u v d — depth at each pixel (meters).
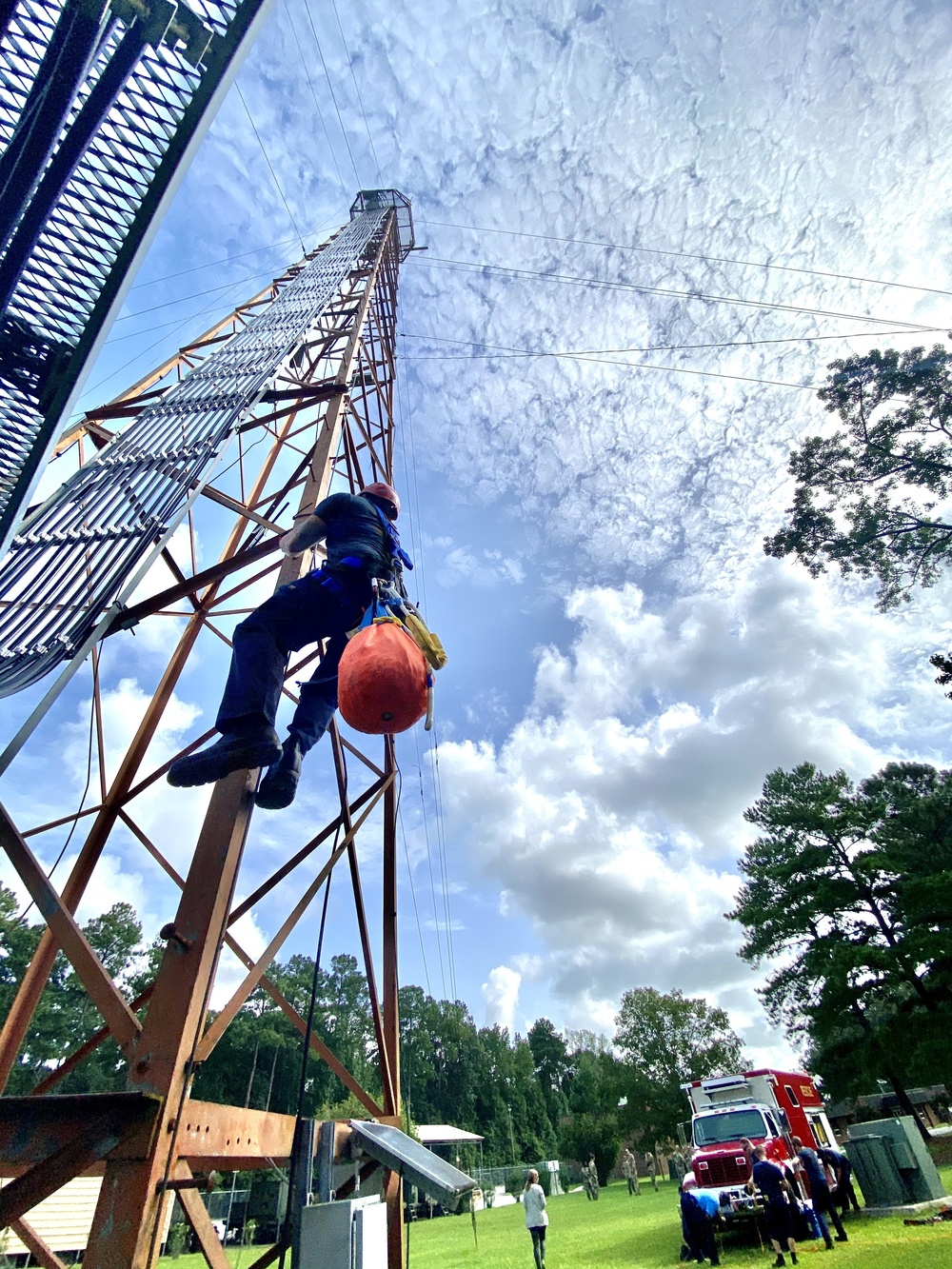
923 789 33.12
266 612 2.90
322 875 4.64
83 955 2.96
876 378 20.33
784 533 22.84
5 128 2.27
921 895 27.44
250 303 9.77
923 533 21.27
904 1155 14.59
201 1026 3.03
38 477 2.93
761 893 36.34
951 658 17.22
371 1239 3.63
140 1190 2.41
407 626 3.13
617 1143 68.00
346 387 6.34
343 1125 4.14
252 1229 24.45
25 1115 2.26
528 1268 14.20
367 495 3.70
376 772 6.93
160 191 2.52
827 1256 10.80
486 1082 83.38
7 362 2.85
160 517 3.53
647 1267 12.63
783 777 35.25
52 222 2.57
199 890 3.21
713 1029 56.94
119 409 6.27
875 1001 30.36
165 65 2.30
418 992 88.06
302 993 66.38
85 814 4.73
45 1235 17.59
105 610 3.08
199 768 2.61
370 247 14.04
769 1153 13.71
